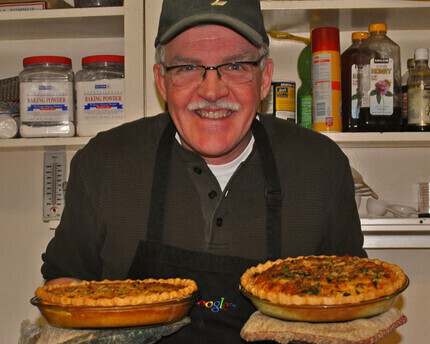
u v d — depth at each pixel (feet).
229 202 3.63
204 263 3.55
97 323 2.78
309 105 4.84
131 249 3.69
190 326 3.46
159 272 3.60
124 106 4.72
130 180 3.76
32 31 5.21
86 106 4.73
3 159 5.61
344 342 2.53
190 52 3.20
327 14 4.67
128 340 2.81
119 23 4.93
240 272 3.53
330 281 2.84
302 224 3.68
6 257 5.62
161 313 2.82
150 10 4.68
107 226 3.73
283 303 2.68
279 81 4.81
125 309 2.74
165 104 4.68
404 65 5.25
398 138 4.42
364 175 5.31
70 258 3.81
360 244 3.94
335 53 4.57
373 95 4.50
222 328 3.46
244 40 3.25
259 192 3.69
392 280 2.85
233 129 3.34
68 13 4.69
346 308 2.59
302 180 3.76
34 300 2.99
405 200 5.26
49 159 5.51
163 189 3.70
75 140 4.66
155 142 3.88
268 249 3.60
